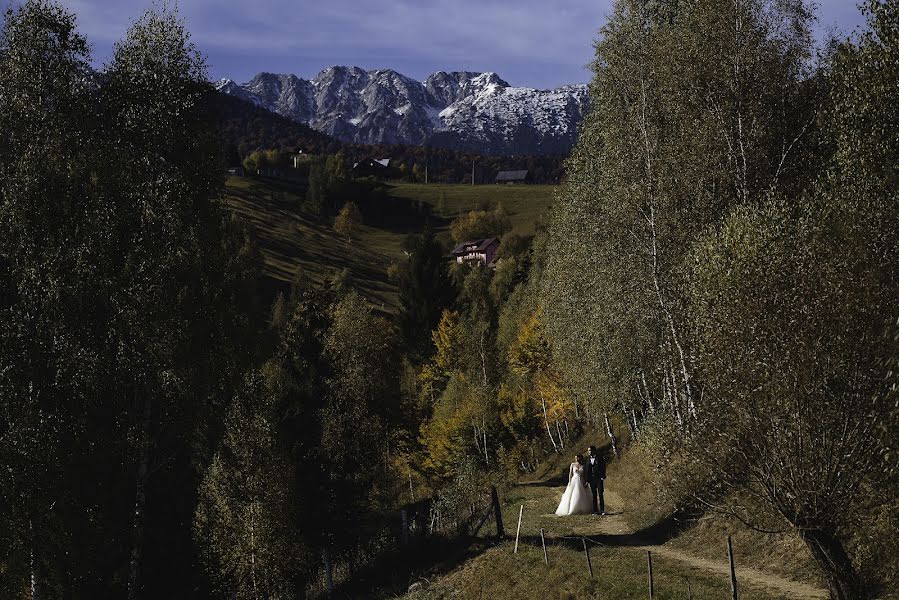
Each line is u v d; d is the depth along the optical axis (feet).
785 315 44.47
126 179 98.37
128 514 98.12
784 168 92.02
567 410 199.52
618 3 106.93
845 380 43.29
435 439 208.23
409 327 288.30
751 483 46.29
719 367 45.93
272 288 418.31
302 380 142.20
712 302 48.16
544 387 200.95
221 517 126.62
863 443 42.11
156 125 99.86
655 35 101.14
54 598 89.51
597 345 106.83
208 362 103.55
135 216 97.55
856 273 45.91
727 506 49.83
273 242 577.84
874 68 64.08
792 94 95.86
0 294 92.94
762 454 44.04
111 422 93.91
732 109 94.12
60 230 93.76
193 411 102.47
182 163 102.32
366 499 143.54
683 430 49.03
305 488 134.00
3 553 84.79
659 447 53.42
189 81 104.47
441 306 289.74
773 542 62.54
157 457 105.91
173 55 104.53
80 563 90.27
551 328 127.95
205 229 102.42
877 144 63.46
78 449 88.48
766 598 51.06
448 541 94.89
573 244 113.39
